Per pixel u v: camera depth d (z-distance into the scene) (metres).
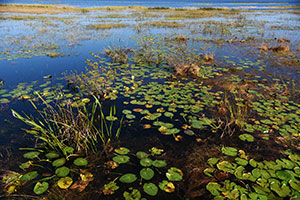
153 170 2.06
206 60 5.84
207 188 1.83
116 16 17.97
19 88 3.90
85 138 2.36
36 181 1.91
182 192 1.81
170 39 8.77
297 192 1.75
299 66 5.30
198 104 3.38
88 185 1.87
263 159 2.20
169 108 3.24
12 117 2.98
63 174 1.98
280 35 9.56
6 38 8.43
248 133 2.66
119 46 7.25
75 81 4.23
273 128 2.74
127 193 1.78
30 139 2.54
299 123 2.80
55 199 1.73
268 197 1.72
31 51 6.68
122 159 2.16
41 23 12.94
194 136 2.61
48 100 3.40
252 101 3.48
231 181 1.91
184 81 4.41
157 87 4.07
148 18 16.56
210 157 2.24
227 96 3.66
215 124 2.86
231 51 6.91
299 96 3.64
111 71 4.94
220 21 14.84
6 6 24.94
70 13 20.73
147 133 2.66
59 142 2.32
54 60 5.82
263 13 22.19
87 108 3.24
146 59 5.85
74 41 8.23
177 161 2.19
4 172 2.01
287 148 2.37
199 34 10.04
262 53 6.62
